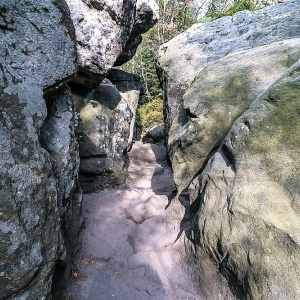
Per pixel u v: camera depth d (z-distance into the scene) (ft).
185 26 44.34
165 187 17.51
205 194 9.14
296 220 6.37
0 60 5.87
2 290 5.11
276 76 11.67
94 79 15.56
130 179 19.39
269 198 7.04
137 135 35.81
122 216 13.97
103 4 13.73
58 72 7.53
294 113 7.75
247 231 7.07
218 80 13.42
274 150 7.70
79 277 9.43
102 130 17.31
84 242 11.15
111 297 8.65
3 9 6.07
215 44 20.27
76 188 11.15
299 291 5.73
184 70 20.02
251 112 8.79
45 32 7.06
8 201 5.16
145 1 17.66
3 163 5.16
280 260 6.23
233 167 8.60
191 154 12.42
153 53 47.42
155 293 8.73
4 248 5.09
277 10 20.06
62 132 8.96
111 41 14.51
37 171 5.95
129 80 24.32
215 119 11.94
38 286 5.87
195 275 8.86
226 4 40.75
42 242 5.98
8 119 5.49
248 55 14.05
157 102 42.29
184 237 10.07
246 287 6.82
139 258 10.05
